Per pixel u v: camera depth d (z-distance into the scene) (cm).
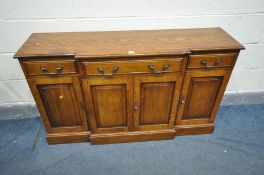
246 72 196
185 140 174
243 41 177
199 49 126
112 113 151
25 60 120
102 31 157
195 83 144
